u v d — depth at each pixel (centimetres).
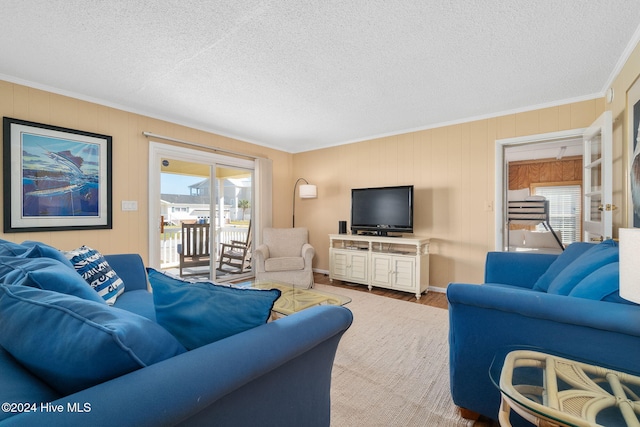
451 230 377
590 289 122
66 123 287
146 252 345
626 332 102
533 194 621
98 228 305
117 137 321
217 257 432
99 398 49
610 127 233
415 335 245
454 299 135
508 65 239
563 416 77
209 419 65
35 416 44
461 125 370
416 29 193
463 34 198
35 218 268
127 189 329
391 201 405
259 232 469
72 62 234
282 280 382
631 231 99
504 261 247
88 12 176
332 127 404
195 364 62
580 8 174
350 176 470
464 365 137
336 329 98
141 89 284
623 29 193
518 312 121
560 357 108
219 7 173
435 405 156
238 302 85
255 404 77
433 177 391
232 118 367
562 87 280
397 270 375
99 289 177
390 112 346
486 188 354
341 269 428
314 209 515
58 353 59
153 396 52
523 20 184
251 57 227
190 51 219
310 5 171
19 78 260
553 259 231
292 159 546
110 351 57
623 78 232
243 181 470
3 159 252
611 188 233
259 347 73
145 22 186
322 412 106
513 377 96
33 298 72
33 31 194
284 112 346
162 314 94
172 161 378
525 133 329
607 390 89
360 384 175
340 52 220
